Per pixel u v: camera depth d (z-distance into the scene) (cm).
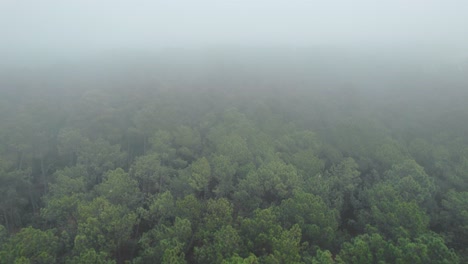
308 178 4891
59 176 4825
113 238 3472
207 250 3069
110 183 4338
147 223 4322
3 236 3534
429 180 4650
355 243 3052
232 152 5472
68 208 4034
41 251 3081
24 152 6134
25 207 5725
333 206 4581
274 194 4556
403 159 5416
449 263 2630
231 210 3753
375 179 5356
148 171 5100
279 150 6009
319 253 2930
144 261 3303
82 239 3198
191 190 4756
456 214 3862
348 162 5253
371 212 4134
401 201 4028
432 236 3172
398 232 3275
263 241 3131
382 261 2745
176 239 3216
